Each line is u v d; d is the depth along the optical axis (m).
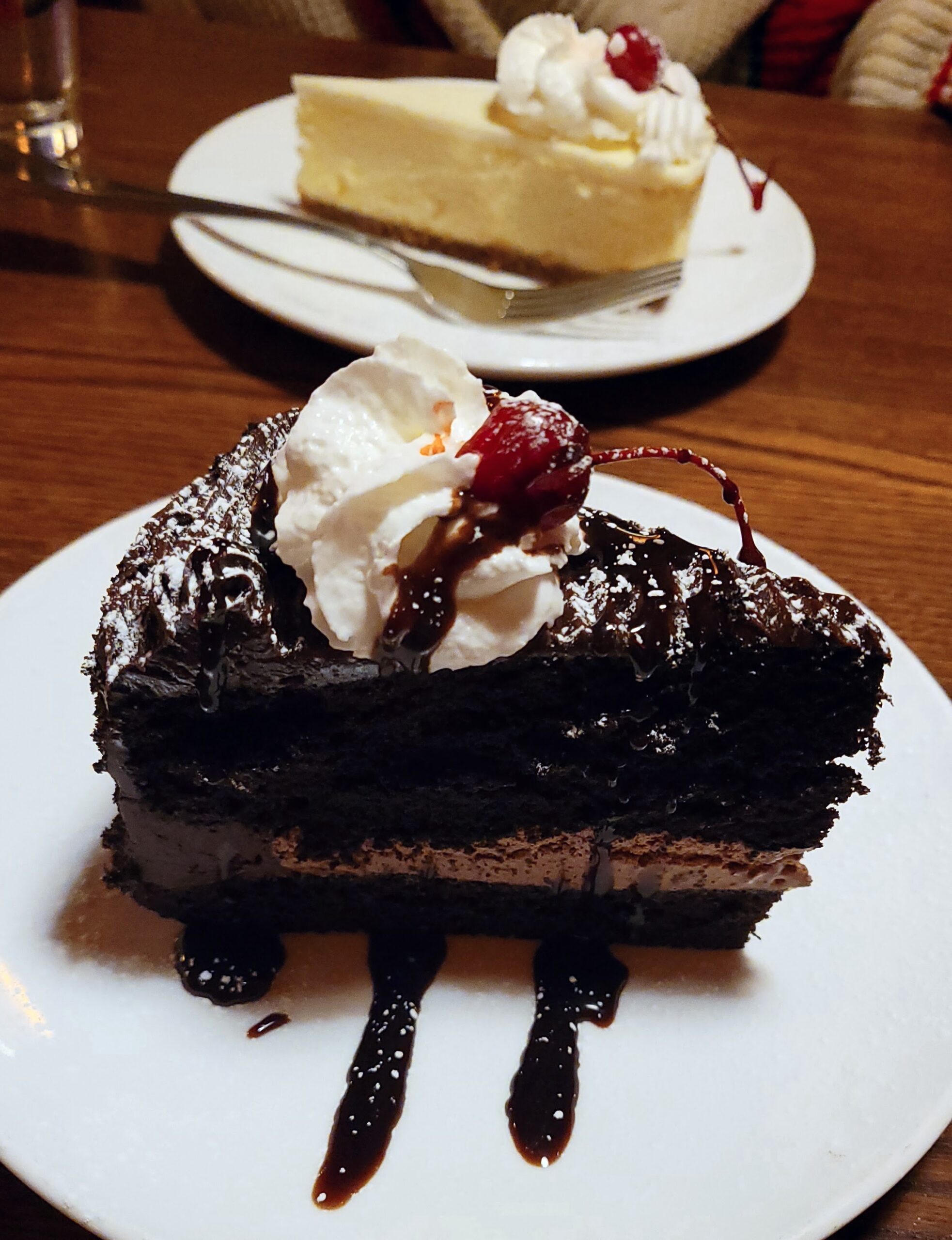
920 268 0.41
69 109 0.41
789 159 0.47
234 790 0.19
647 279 0.34
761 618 0.18
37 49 0.38
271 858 0.20
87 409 0.30
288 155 0.41
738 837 0.21
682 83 0.38
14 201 0.39
